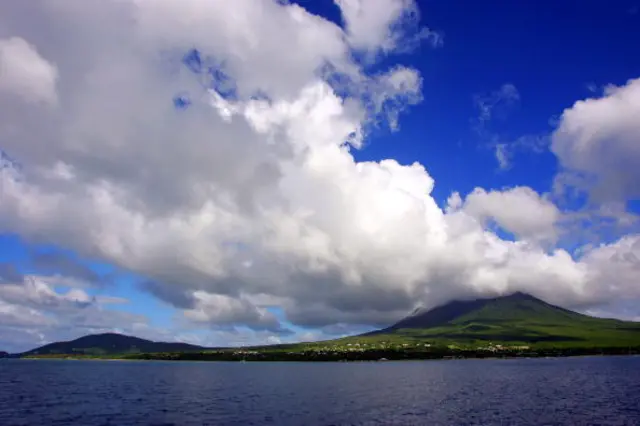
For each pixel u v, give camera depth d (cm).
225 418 10606
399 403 13025
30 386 19862
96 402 13650
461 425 9506
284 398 14675
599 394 14638
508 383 19225
